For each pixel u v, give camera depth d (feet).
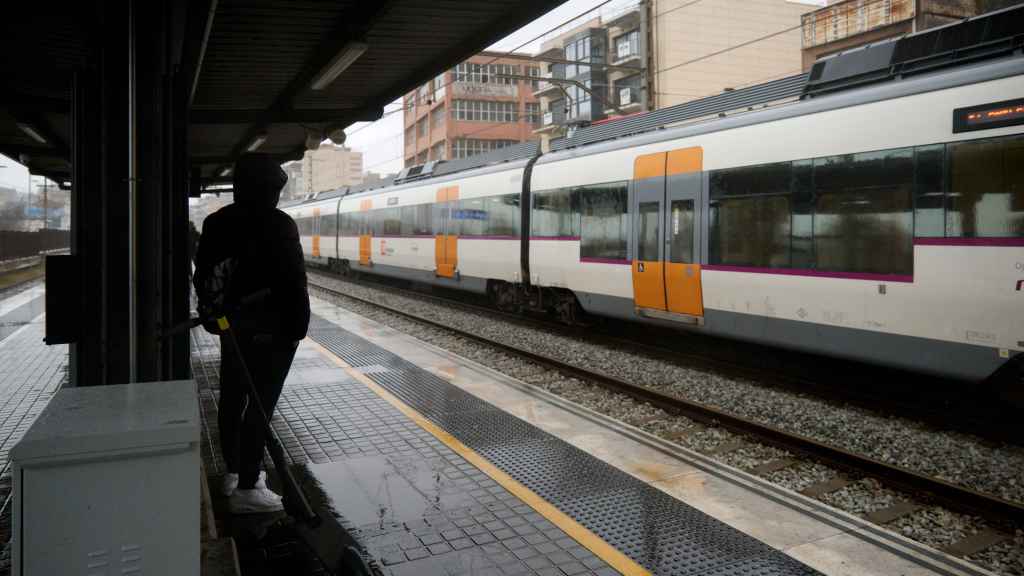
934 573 10.90
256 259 11.50
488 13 19.06
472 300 60.49
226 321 9.92
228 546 9.77
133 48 10.07
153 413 6.05
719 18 112.57
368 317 43.32
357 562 8.79
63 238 142.61
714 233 27.32
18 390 21.98
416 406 20.04
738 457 17.93
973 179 18.93
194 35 14.88
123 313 10.12
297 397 20.94
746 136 26.04
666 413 21.63
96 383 10.71
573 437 17.46
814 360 30.42
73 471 5.42
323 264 89.66
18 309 46.14
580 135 39.42
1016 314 18.01
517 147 45.62
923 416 20.31
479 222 46.14
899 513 14.40
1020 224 17.92
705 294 27.94
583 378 25.93
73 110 11.51
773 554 11.19
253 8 18.06
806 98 25.14
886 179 21.12
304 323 11.81
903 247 20.62
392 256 61.67
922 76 20.92
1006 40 19.48
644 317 31.89
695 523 12.32
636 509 12.89
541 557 10.85
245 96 27.71
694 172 28.27
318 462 15.21
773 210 24.84
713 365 27.86
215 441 16.47
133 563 5.60
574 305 38.73
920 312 20.26
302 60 22.80
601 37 120.57
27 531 5.32
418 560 10.68
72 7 15.21
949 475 16.48
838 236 22.54
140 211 10.14
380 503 12.91
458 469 14.83
